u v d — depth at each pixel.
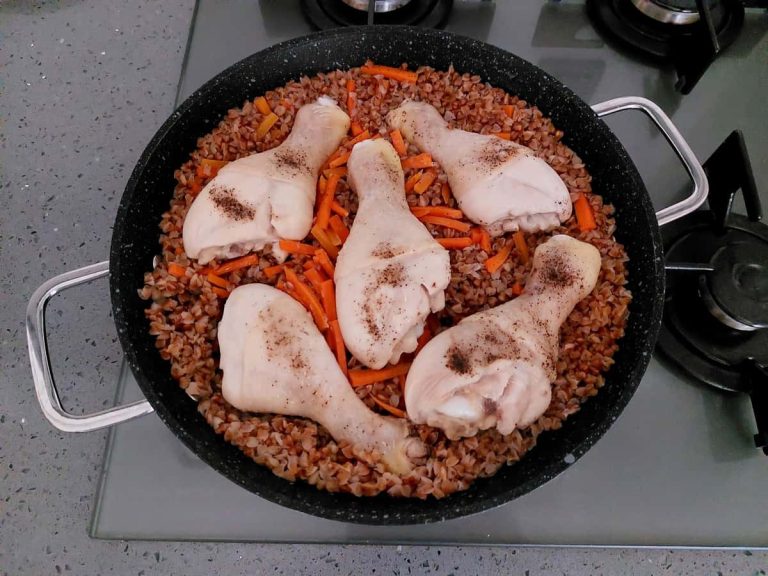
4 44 0.46
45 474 0.35
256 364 0.29
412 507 0.27
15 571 0.33
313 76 0.39
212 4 0.44
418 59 0.38
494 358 0.28
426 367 0.29
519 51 0.43
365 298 0.29
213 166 0.35
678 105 0.42
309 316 0.31
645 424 0.34
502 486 0.28
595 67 0.42
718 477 0.33
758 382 0.32
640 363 0.28
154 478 0.33
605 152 0.34
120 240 0.30
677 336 0.34
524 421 0.29
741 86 0.42
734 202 0.38
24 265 0.39
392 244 0.30
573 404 0.31
